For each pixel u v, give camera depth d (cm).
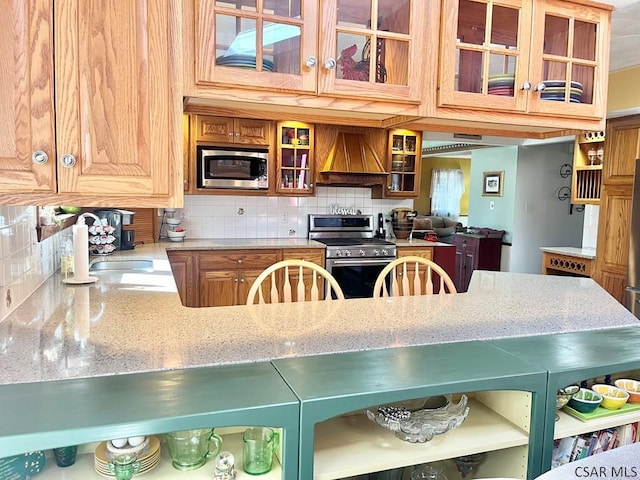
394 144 497
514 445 138
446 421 134
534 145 670
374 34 142
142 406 102
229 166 438
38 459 112
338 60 141
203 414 100
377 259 461
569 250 482
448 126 187
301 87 135
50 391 107
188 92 124
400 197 502
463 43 152
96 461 113
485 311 197
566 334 169
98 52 113
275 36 132
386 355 140
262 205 485
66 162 111
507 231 693
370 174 473
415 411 139
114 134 116
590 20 170
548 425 138
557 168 695
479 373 129
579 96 173
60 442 91
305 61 134
